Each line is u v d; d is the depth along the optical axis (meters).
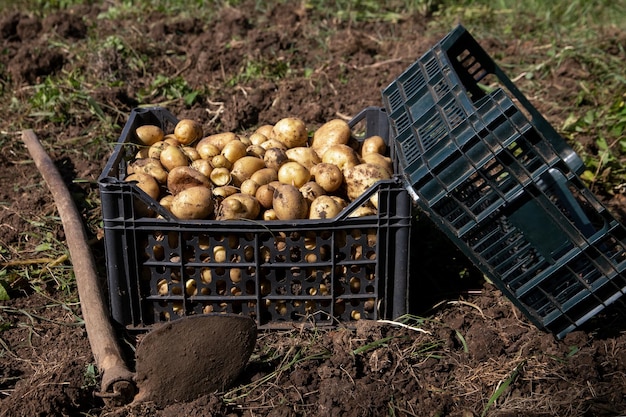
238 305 1.80
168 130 2.12
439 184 1.68
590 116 2.58
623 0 3.51
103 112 2.63
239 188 1.88
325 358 1.74
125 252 1.74
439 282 1.98
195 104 2.73
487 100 1.65
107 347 1.69
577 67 2.94
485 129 1.64
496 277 1.73
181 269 1.75
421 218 2.16
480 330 1.79
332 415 1.63
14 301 1.94
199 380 1.65
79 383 1.68
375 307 1.80
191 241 1.75
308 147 2.01
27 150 2.51
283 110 2.71
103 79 2.84
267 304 1.80
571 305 1.73
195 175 1.83
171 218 1.72
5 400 1.65
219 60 2.94
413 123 1.79
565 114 2.69
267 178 1.87
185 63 2.97
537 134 1.64
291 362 1.72
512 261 1.79
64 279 1.99
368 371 1.72
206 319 1.61
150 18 3.33
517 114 1.63
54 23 3.24
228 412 1.65
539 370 1.71
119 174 1.98
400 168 1.77
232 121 2.62
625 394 1.67
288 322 1.80
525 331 1.81
